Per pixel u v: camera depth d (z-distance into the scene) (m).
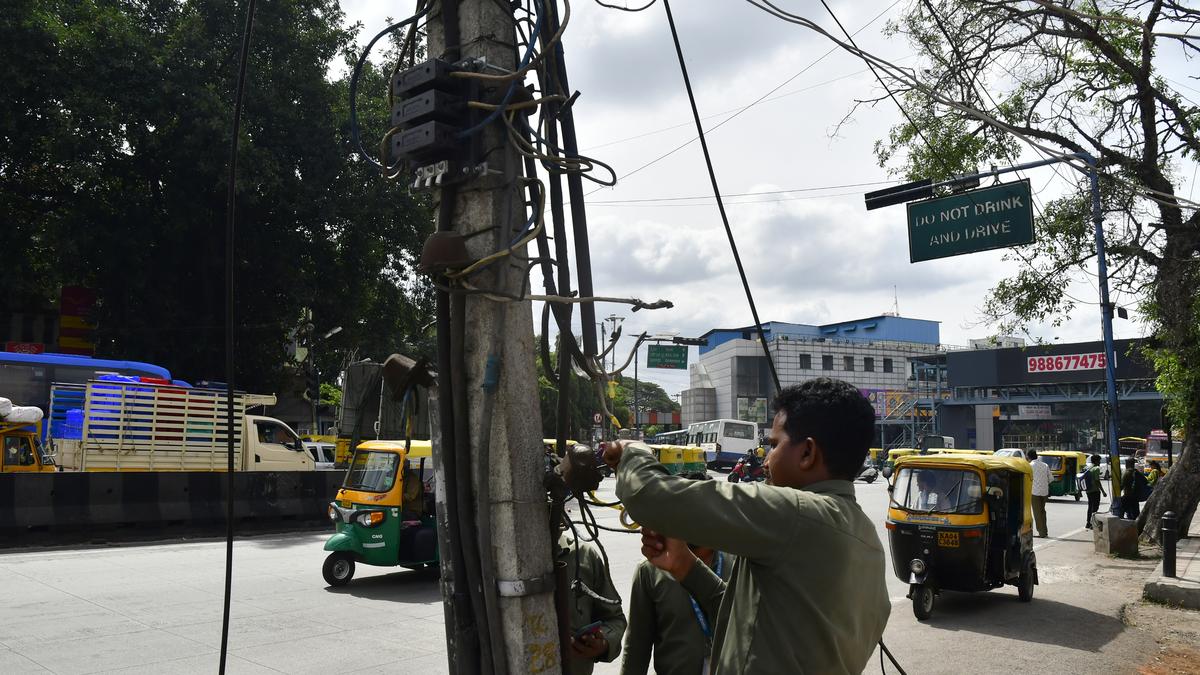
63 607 9.06
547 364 2.39
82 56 21.56
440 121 2.24
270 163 23.50
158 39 23.28
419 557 10.71
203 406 16.92
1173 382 15.45
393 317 29.38
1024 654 7.83
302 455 19.39
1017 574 10.16
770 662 1.65
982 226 13.18
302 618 8.76
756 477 31.39
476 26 2.32
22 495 14.05
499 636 2.05
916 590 9.41
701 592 2.35
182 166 23.19
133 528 15.31
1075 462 29.77
